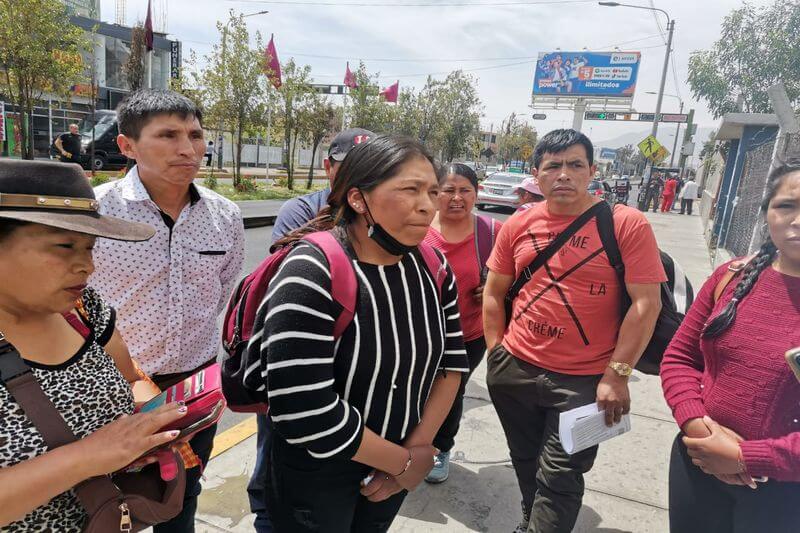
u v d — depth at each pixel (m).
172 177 1.79
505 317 2.47
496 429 3.48
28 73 12.57
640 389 4.18
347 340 1.33
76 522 1.15
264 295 1.51
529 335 2.24
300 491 1.44
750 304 1.50
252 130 17.14
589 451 2.06
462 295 2.84
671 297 2.33
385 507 1.61
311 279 1.28
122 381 1.26
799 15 11.30
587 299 2.12
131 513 1.17
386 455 1.38
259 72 16.19
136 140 1.77
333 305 1.30
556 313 2.15
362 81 22.80
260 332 1.40
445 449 2.66
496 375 2.38
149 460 1.23
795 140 4.96
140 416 1.09
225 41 15.81
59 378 1.11
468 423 3.55
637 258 2.04
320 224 1.53
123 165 18.83
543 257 2.21
